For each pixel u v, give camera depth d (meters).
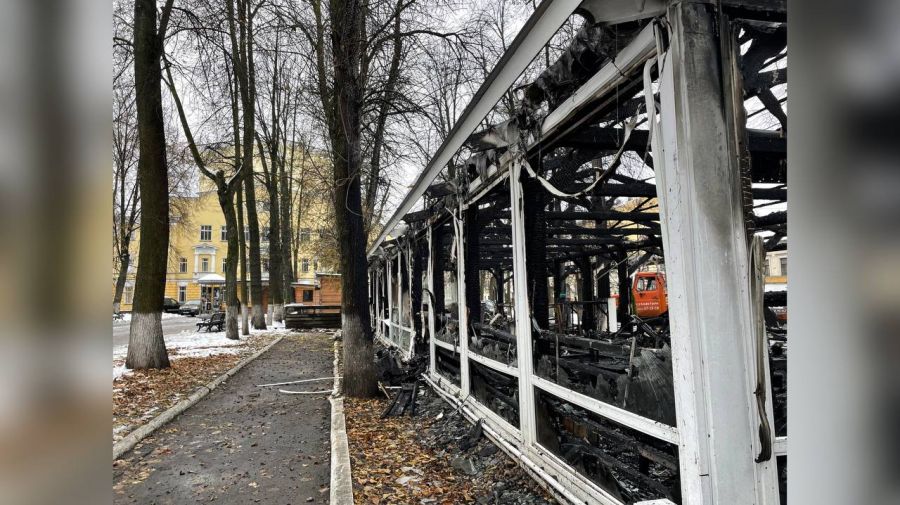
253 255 22.38
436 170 5.92
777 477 2.35
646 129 4.27
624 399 3.20
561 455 4.10
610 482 3.52
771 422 2.36
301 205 32.00
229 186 17.56
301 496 4.33
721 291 2.34
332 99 8.30
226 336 17.70
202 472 4.93
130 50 10.60
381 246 14.01
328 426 6.64
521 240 4.68
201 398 8.30
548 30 2.79
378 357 10.23
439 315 8.56
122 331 23.61
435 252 8.80
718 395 2.29
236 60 15.13
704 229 2.35
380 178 9.64
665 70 2.53
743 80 2.65
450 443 5.57
